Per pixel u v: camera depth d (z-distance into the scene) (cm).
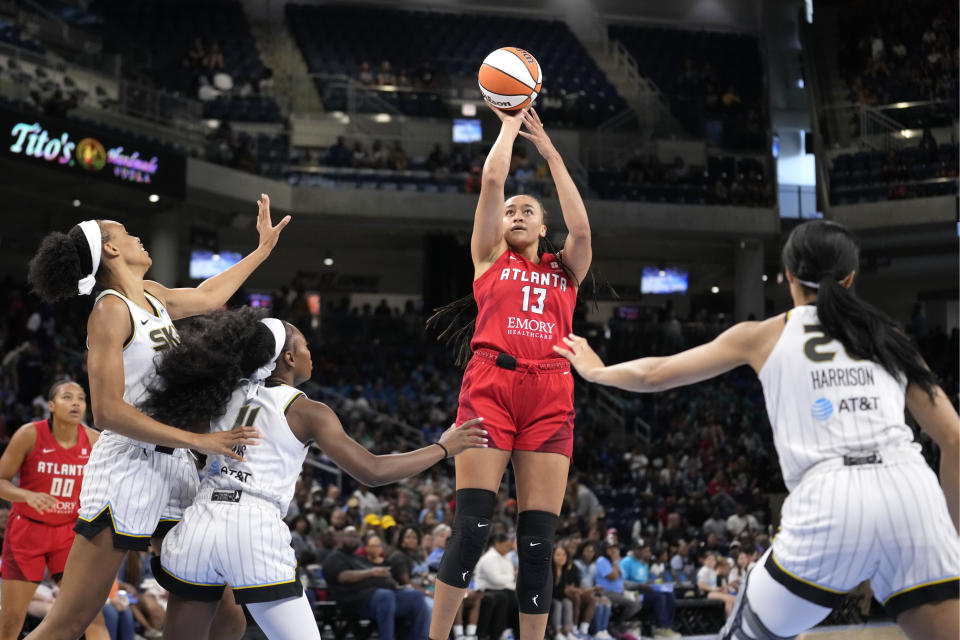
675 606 1209
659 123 2378
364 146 2203
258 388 364
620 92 2484
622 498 1641
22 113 1527
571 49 2566
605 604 1100
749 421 2105
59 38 1848
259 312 380
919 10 2458
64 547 541
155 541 386
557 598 1066
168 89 2080
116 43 2014
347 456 355
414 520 1240
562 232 2181
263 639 846
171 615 357
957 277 2488
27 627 758
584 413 2045
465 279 2305
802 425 288
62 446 545
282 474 356
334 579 930
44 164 1561
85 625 363
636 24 2670
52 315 1770
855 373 286
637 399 2117
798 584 280
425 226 2206
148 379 372
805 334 293
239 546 340
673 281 2609
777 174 2539
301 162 2111
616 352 2195
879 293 2616
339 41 2480
